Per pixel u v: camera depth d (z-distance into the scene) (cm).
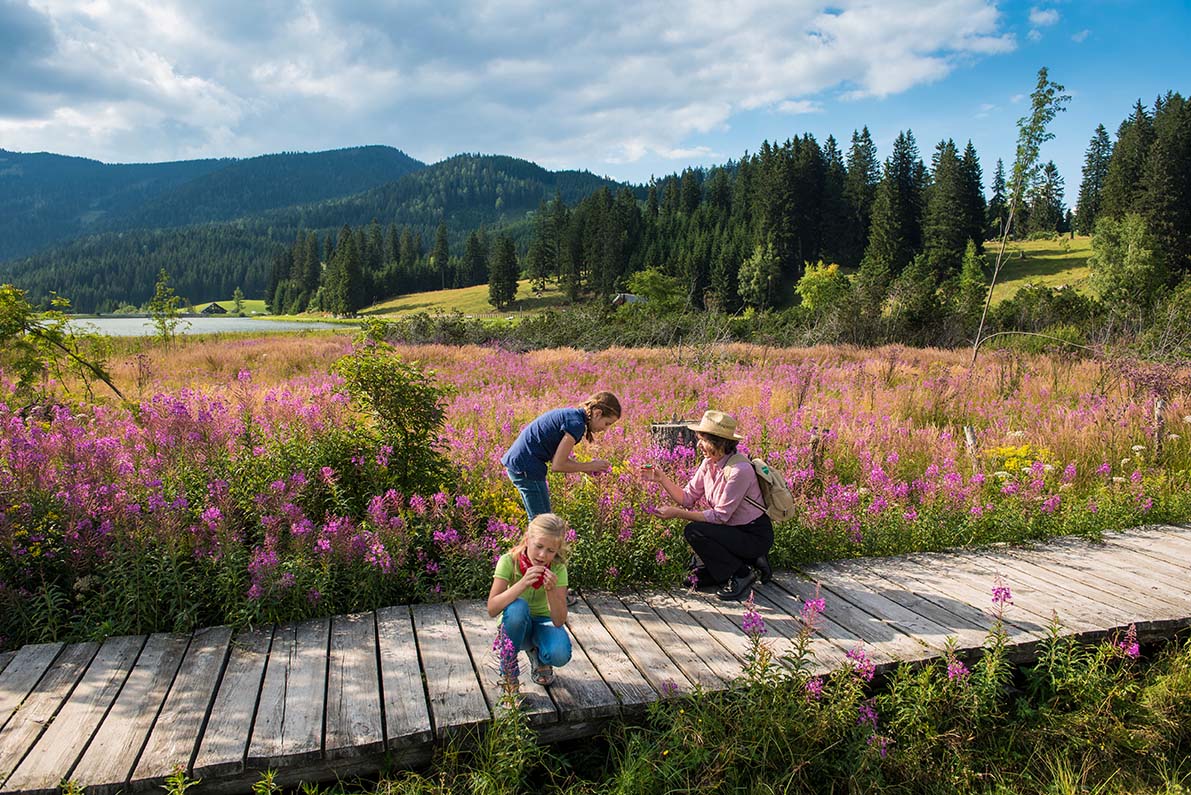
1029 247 9762
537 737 362
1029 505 672
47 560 484
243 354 1983
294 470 607
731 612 486
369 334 658
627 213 13012
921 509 661
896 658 423
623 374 1538
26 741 334
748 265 9250
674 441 716
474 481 657
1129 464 846
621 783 334
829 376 1513
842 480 786
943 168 8619
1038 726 407
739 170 12712
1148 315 2272
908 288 3275
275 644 428
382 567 486
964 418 1123
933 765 372
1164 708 419
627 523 532
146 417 714
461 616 466
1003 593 435
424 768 354
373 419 653
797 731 365
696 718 364
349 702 369
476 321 3322
